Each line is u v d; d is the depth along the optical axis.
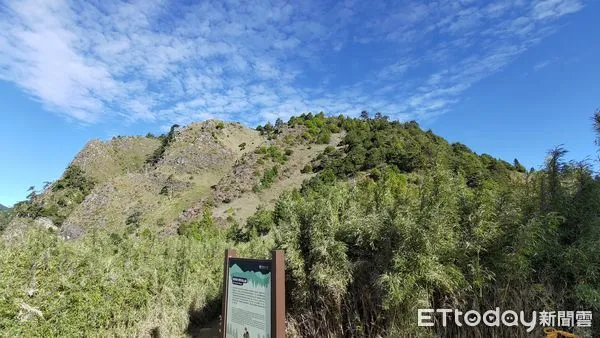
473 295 4.27
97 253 6.56
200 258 9.61
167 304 7.57
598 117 4.58
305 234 5.57
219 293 8.97
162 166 90.19
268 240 8.76
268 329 4.04
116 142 124.19
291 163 69.88
